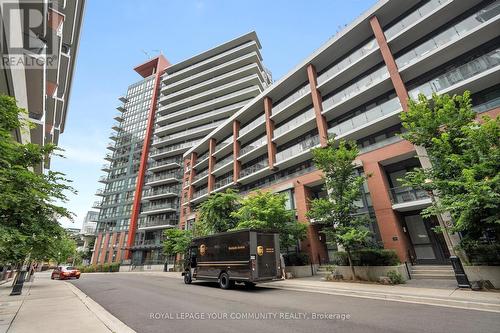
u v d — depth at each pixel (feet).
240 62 182.50
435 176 37.24
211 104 179.42
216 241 49.03
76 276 92.84
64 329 19.17
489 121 30.09
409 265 50.85
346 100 72.59
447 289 33.76
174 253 117.50
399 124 64.44
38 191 22.02
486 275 34.30
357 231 46.80
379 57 71.67
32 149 24.47
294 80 95.40
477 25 53.52
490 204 27.99
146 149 210.59
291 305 28.17
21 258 25.35
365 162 64.44
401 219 59.52
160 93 239.09
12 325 20.38
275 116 97.40
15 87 37.93
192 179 143.74
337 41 80.74
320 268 66.54
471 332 17.42
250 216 65.00
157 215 175.94
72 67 90.02
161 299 34.55
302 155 81.71
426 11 64.03
